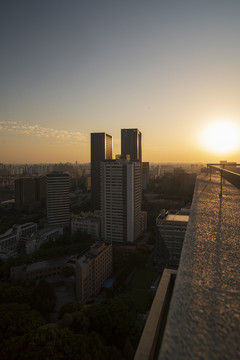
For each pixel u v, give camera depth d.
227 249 3.71
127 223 92.56
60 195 128.62
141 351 5.65
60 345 32.16
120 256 75.38
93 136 165.50
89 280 59.12
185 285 2.70
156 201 157.75
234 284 2.65
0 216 157.50
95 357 31.42
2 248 93.50
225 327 1.94
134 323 41.06
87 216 119.75
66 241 94.88
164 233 69.62
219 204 7.71
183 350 1.66
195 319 2.06
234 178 13.44
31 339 33.12
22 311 43.06
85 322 40.06
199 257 3.45
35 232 106.38
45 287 57.19
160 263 71.25
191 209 7.05
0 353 32.12
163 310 6.69
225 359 1.54
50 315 54.44
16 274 68.62
